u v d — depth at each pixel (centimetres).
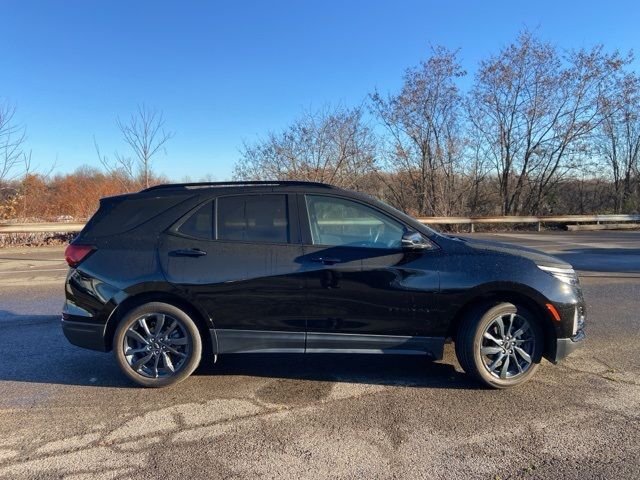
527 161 2466
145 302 417
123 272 412
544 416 360
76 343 423
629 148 2509
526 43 2322
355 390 412
